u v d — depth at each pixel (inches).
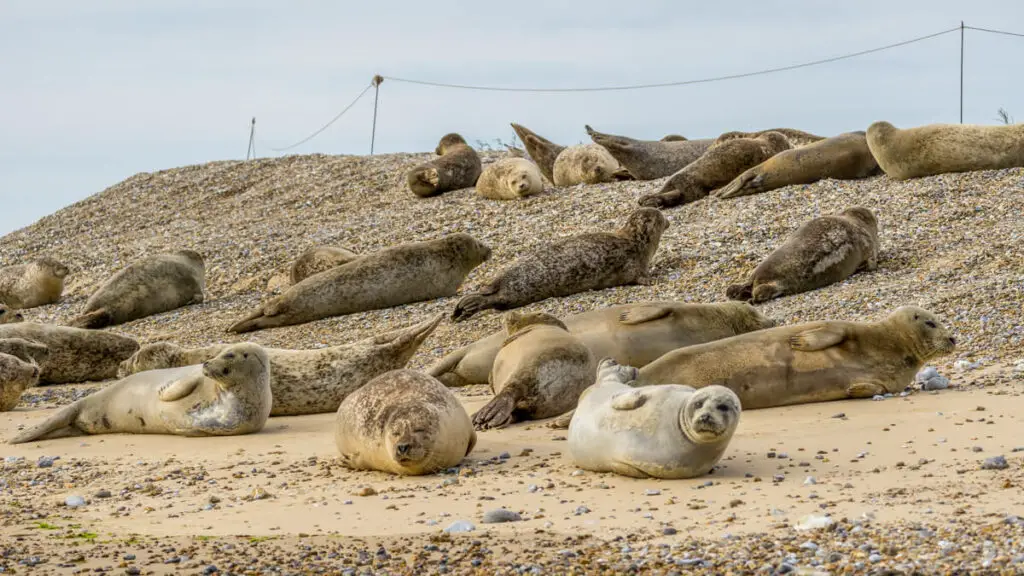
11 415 443.8
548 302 577.3
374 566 205.9
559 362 374.0
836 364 361.7
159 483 300.2
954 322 448.1
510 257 674.2
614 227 696.4
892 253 586.6
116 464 332.2
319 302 620.1
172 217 976.9
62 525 249.3
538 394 369.4
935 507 223.6
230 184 1039.0
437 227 757.9
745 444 304.3
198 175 1082.1
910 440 293.0
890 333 368.5
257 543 225.6
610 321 421.4
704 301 545.0
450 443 294.5
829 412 342.0
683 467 263.4
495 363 396.8
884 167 710.5
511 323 413.4
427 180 869.8
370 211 863.7
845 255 553.3
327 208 901.8
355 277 625.0
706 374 360.8
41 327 537.6
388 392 306.8
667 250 639.8
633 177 855.7
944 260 553.9
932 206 637.9
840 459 278.4
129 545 225.9
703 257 617.9
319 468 311.7
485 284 623.8
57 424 388.5
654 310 419.5
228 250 803.4
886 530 207.6
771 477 263.6
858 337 369.1
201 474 308.7
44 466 335.0
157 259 703.7
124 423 387.5
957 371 390.9
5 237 1007.6
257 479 299.7
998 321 439.2
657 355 411.5
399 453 283.1
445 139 978.7
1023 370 375.9
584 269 590.6
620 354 409.1
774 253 554.9
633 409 272.2
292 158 1089.4
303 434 373.4
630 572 193.9
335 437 315.0
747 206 692.7
